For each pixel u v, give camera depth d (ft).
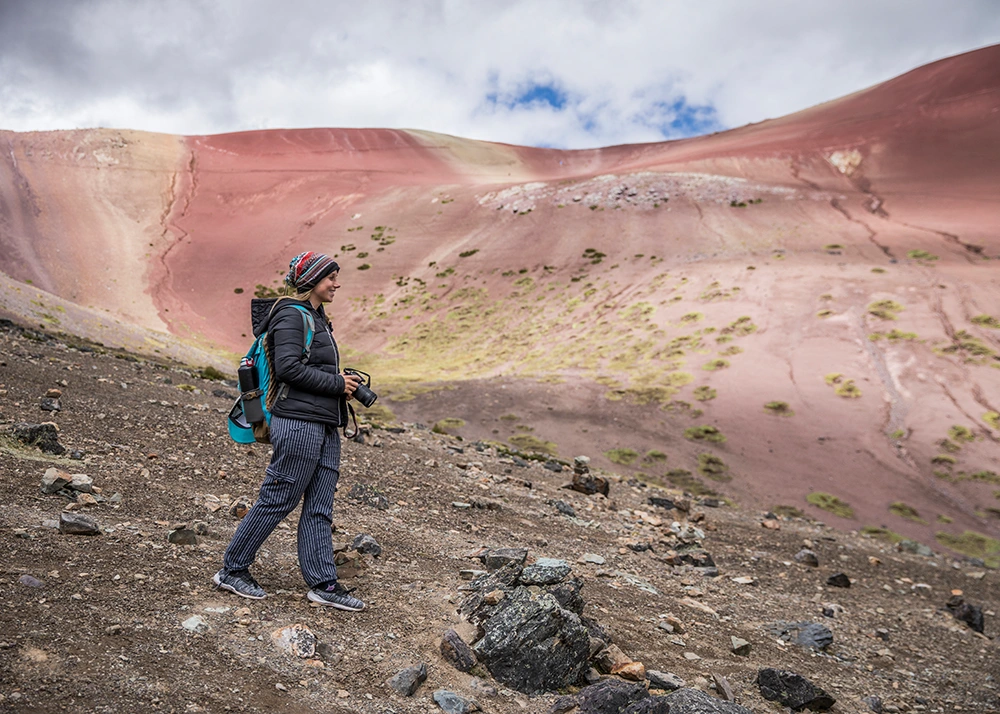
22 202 279.69
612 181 286.66
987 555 74.33
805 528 49.14
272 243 281.33
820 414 112.27
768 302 157.58
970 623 26.76
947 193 264.93
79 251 254.47
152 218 303.48
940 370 121.08
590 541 25.99
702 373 131.23
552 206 272.51
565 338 168.86
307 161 413.39
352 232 285.84
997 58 432.66
